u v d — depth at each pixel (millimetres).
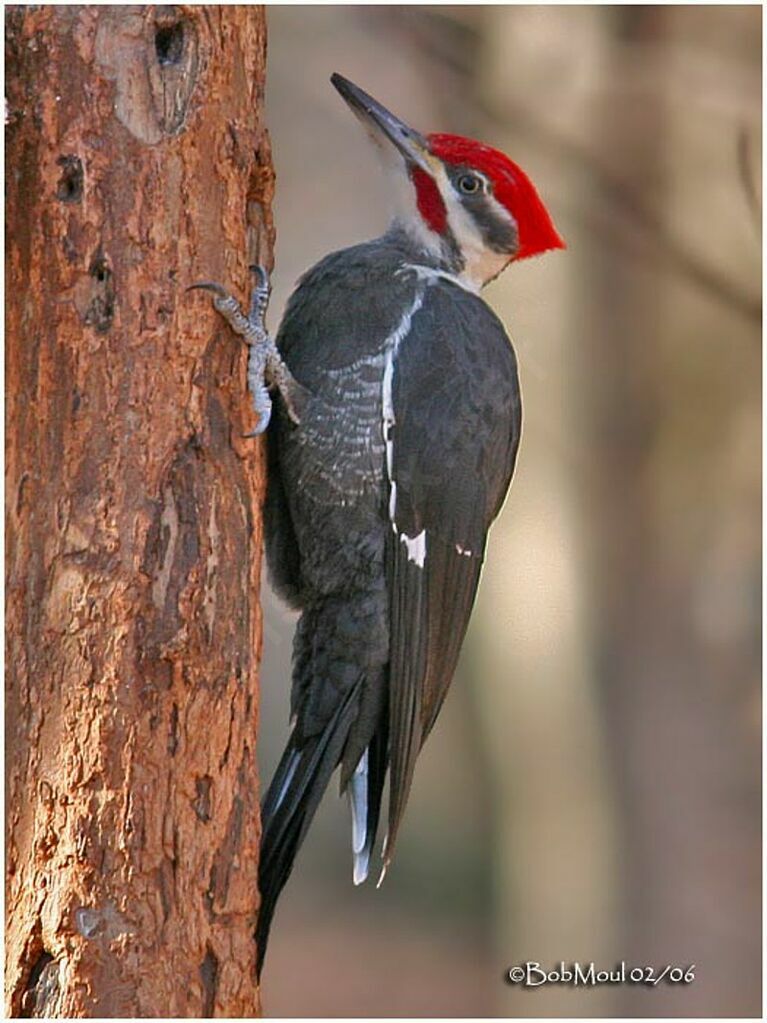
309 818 9117
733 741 15906
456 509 9555
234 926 7715
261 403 8031
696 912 15859
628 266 15625
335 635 9367
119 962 7328
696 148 15188
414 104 16812
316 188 21125
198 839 7570
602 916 16219
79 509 7473
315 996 21609
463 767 22672
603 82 15148
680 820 15938
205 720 7598
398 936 22859
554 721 16391
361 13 15516
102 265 7539
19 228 7582
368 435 9305
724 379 15773
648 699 15938
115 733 7363
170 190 7652
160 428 7574
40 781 7414
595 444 15859
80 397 7512
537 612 16328
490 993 18312
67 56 7543
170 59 7758
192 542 7625
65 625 7430
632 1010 16422
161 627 7480
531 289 15836
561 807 16438
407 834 23250
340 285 9539
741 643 15938
